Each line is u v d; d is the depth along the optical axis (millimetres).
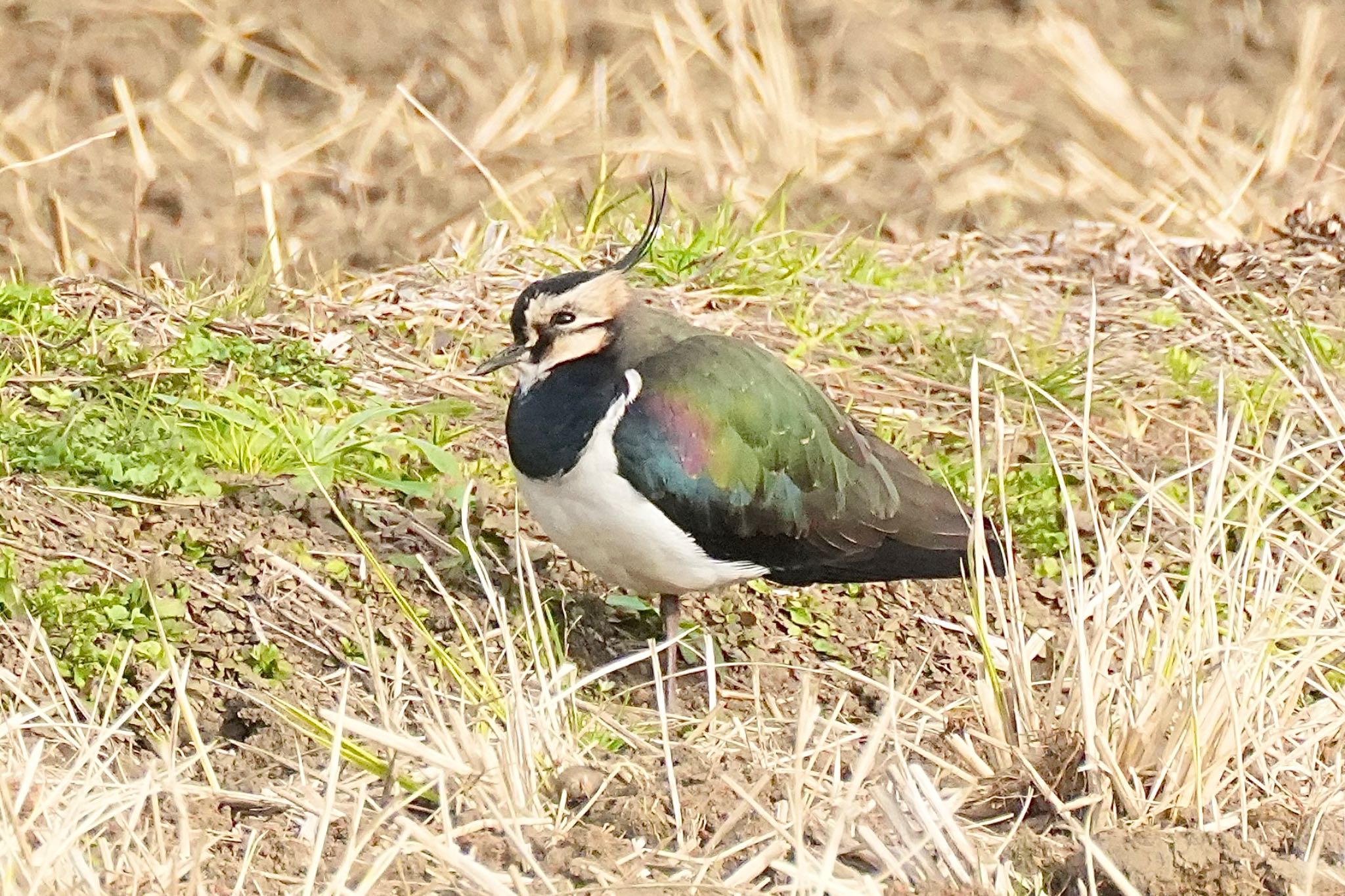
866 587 12133
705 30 21641
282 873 8398
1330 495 12953
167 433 12211
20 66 20062
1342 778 9156
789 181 17641
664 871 8484
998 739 9438
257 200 18016
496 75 21000
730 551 10930
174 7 21391
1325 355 14984
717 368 10773
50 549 11023
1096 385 14594
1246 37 23359
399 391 13836
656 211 13695
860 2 23516
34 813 8102
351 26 21625
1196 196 19594
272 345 13828
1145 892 8328
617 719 10305
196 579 11016
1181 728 8992
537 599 10453
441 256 16734
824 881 7836
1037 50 22484
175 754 9555
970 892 8086
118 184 18031
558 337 10773
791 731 10078
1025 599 11984
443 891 8297
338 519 11859
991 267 17203
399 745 8750
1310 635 9500
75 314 14102
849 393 14414
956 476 13039
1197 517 10555
